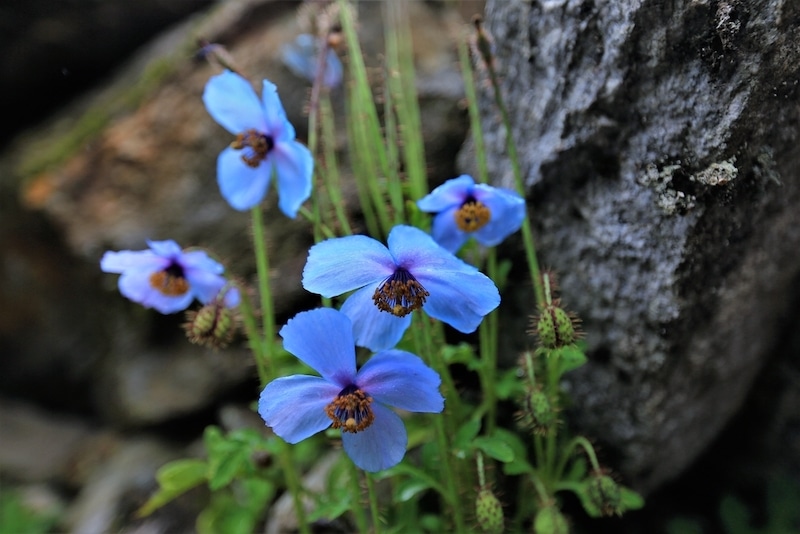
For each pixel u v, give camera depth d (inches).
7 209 29.7
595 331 21.4
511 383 21.2
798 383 23.3
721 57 18.6
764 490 24.5
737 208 19.5
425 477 20.0
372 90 25.9
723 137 18.8
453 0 28.4
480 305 18.1
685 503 24.7
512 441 20.6
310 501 23.0
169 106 27.8
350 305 18.6
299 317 17.6
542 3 20.4
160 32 32.2
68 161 28.6
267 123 20.4
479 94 22.7
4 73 31.2
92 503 26.9
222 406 27.5
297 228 25.7
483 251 22.3
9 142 32.8
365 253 17.7
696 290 20.1
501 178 22.3
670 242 19.8
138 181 27.6
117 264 20.4
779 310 22.3
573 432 22.3
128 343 28.6
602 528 23.8
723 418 23.3
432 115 25.3
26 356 32.5
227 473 20.6
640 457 21.9
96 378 31.1
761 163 19.1
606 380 21.5
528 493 21.5
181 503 26.2
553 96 20.7
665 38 18.9
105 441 30.0
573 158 20.6
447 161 25.1
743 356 22.0
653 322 20.5
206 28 27.8
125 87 29.4
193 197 27.0
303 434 18.5
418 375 18.0
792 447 23.9
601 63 19.8
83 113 30.2
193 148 27.3
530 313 22.3
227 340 20.3
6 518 27.6
